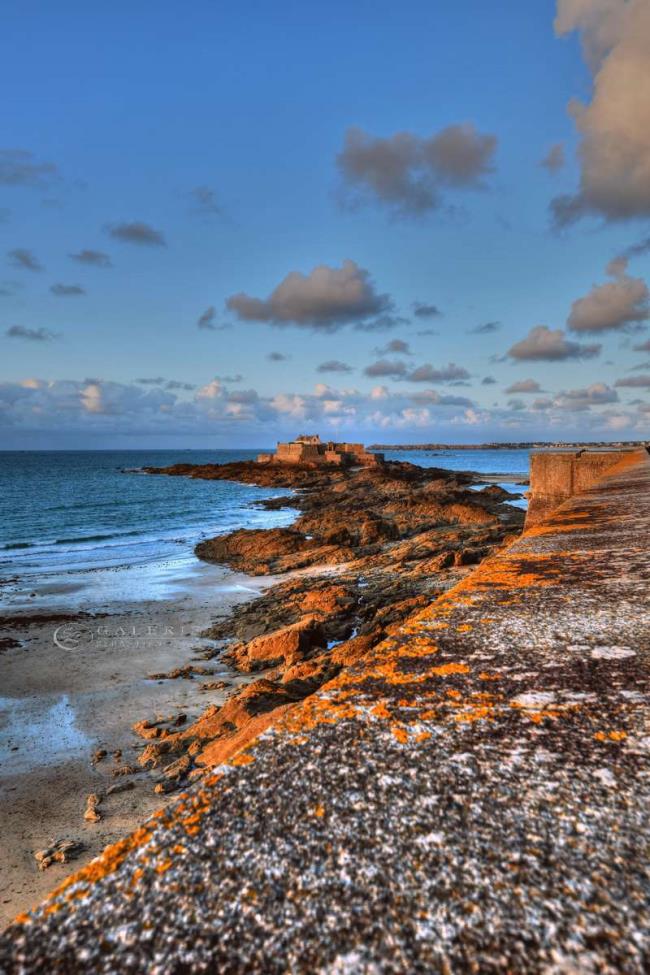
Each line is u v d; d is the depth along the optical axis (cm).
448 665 182
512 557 371
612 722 139
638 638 198
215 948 79
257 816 109
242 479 10050
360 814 108
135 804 921
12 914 695
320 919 83
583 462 1566
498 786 115
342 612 1886
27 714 1280
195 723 1202
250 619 1936
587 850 95
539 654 188
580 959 74
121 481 10688
